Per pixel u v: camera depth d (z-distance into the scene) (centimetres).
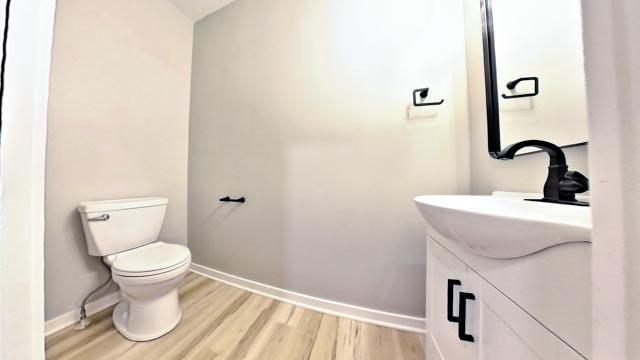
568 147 58
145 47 147
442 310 69
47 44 34
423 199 72
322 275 126
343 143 122
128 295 101
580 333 26
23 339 32
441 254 70
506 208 48
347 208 121
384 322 113
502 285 41
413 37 110
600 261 20
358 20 119
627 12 18
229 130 155
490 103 85
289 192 134
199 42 173
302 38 132
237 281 149
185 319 116
